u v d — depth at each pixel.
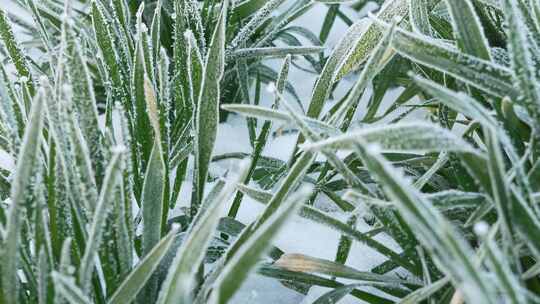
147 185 0.38
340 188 0.49
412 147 0.33
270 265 0.40
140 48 0.42
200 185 0.42
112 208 0.36
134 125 0.44
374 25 0.46
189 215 0.43
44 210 0.36
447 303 0.37
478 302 0.27
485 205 0.35
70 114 0.34
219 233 0.46
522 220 0.33
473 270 0.29
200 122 0.41
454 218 0.41
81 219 0.36
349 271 0.39
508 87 0.37
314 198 0.48
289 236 0.46
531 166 0.39
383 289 0.41
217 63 0.41
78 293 0.31
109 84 0.45
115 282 0.37
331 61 0.46
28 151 0.32
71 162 0.36
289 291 0.44
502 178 0.32
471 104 0.34
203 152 0.41
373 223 0.48
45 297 0.33
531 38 0.39
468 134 0.43
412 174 0.49
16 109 0.40
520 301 0.29
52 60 0.44
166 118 0.42
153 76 0.45
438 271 0.38
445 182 0.46
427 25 0.45
